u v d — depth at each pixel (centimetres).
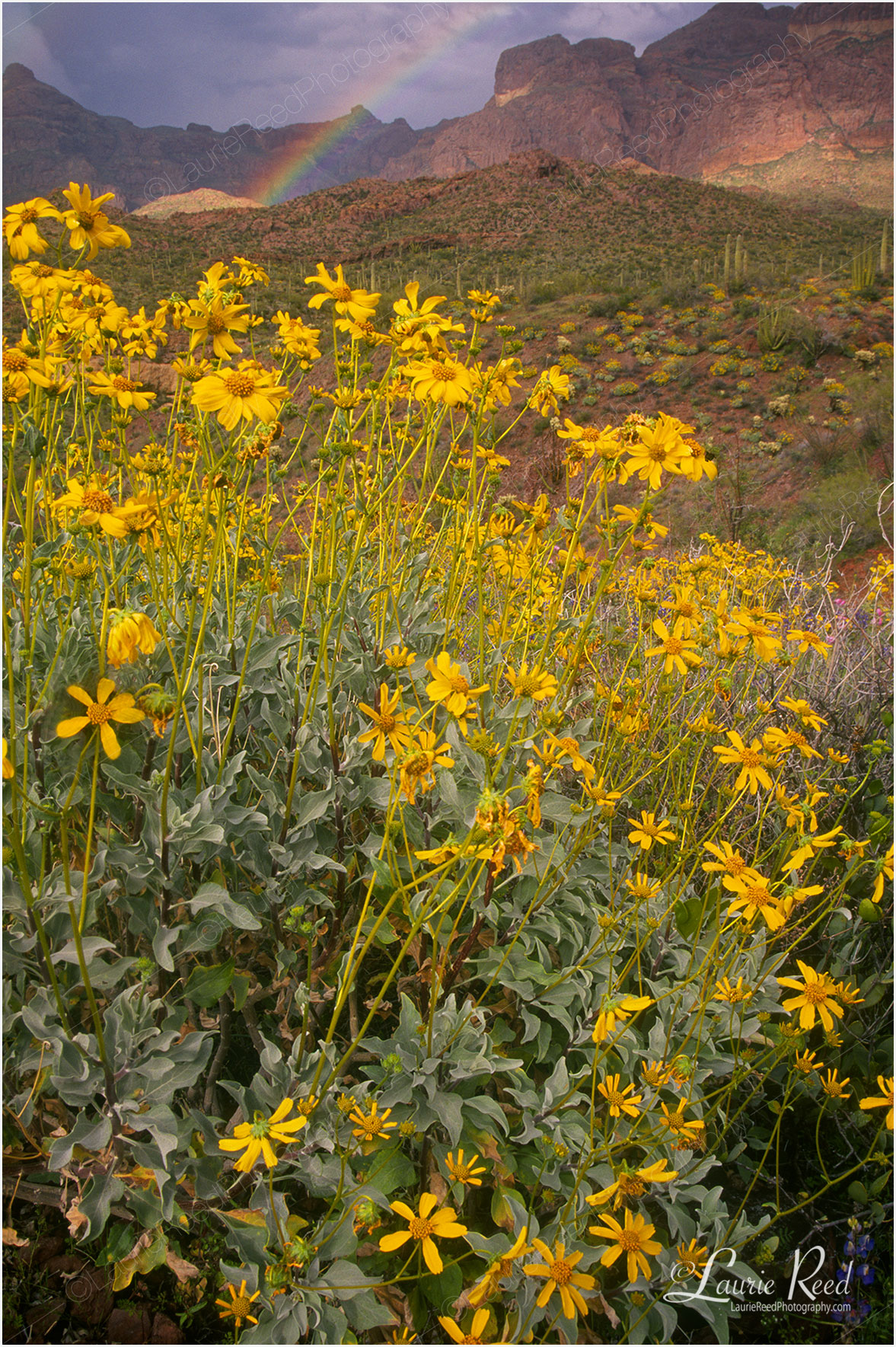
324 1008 208
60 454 236
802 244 4134
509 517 243
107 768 155
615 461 197
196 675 179
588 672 286
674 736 256
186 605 201
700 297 2644
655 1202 184
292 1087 156
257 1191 153
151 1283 163
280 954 184
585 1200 150
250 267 185
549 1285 130
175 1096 178
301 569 281
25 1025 146
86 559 183
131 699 125
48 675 158
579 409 1997
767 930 200
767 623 257
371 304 201
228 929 188
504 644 236
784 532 1033
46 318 179
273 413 159
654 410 1975
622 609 367
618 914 195
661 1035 187
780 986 202
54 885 147
